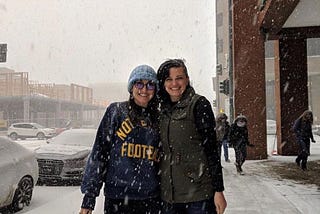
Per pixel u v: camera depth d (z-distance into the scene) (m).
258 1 13.79
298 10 13.03
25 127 37.25
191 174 3.03
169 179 3.06
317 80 42.19
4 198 6.43
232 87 15.38
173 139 3.05
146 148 3.05
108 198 3.07
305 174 10.73
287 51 16.02
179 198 3.04
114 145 3.04
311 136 11.62
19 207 6.88
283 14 12.60
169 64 3.20
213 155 3.05
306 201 7.23
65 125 51.41
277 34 15.19
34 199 7.93
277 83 16.36
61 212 6.75
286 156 15.48
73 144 10.84
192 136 3.04
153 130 3.10
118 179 3.02
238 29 14.31
